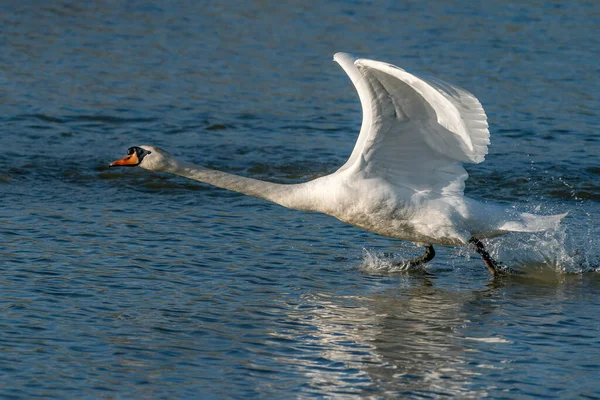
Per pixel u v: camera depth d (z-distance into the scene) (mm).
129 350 10453
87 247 14016
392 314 11898
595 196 17688
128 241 14391
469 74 26328
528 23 32594
